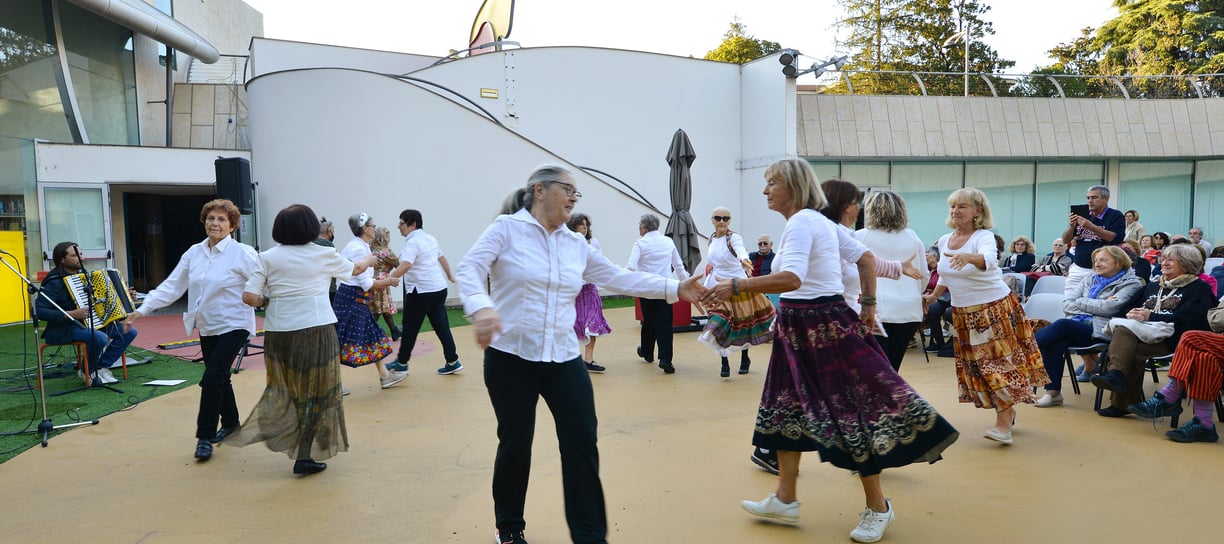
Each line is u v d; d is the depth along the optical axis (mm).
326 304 3990
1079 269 6500
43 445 4543
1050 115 17547
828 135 16531
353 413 5305
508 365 2727
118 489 3729
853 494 3488
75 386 6422
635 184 15680
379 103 12617
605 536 2697
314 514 3350
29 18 14352
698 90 16031
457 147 12938
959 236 4438
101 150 13180
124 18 14789
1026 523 3102
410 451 4348
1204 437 4305
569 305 2818
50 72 14734
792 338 3031
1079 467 3854
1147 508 3262
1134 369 4797
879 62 30422
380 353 5996
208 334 4363
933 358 7562
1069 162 18172
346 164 12703
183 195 19375
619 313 11875
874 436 2824
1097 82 18188
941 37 30078
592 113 15367
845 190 3449
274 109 13258
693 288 2943
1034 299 6750
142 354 8117
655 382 6336
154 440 4660
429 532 3127
